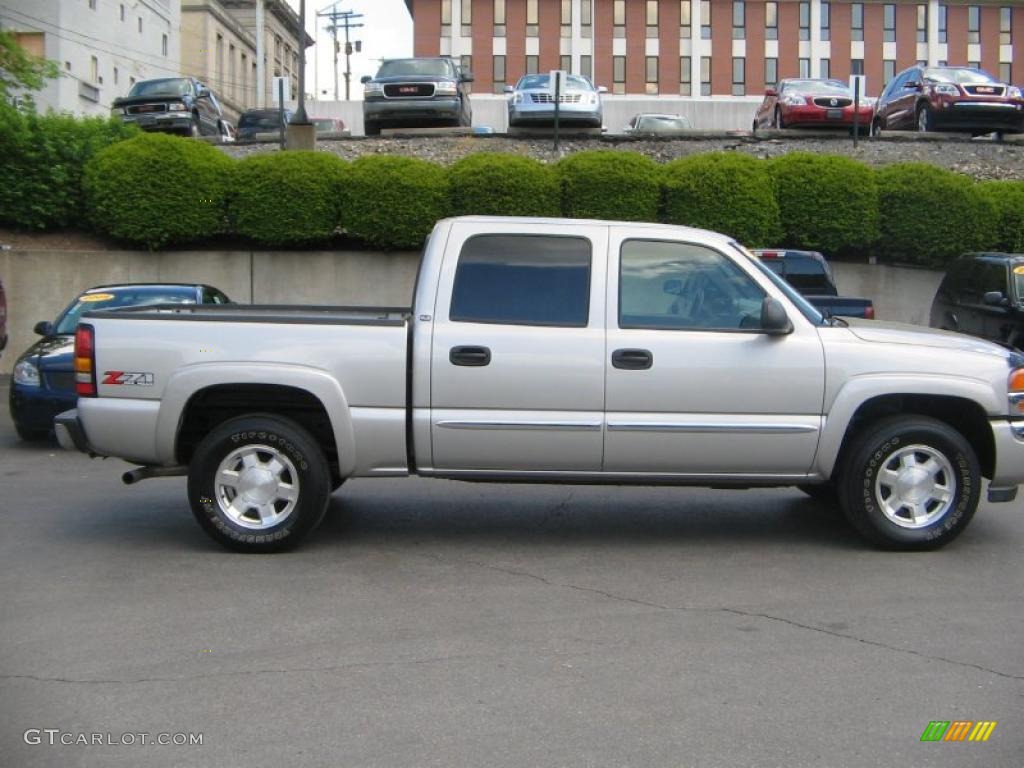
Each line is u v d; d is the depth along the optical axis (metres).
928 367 6.60
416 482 9.20
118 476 9.50
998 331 13.18
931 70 23.75
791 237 18.23
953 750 4.01
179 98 24.81
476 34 66.25
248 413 6.82
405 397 6.50
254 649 5.03
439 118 23.16
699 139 22.67
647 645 5.10
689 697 4.48
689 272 6.67
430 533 7.36
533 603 5.75
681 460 6.57
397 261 18.33
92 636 5.20
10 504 8.26
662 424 6.49
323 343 6.50
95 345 6.56
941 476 6.75
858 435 6.77
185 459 7.00
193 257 18.19
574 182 17.81
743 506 8.29
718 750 3.99
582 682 4.64
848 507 6.77
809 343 6.57
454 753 3.96
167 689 4.55
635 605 5.73
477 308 6.56
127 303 11.80
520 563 6.58
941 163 21.66
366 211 17.84
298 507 6.62
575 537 7.27
